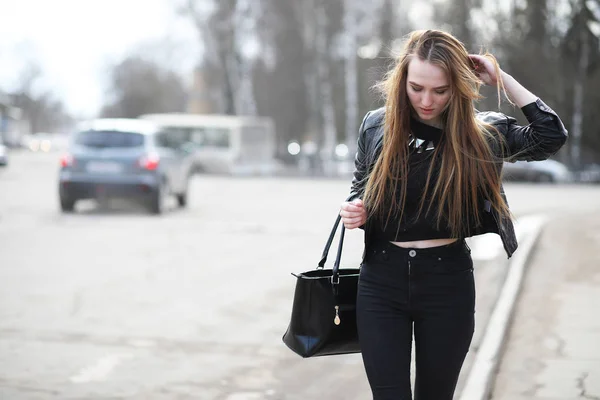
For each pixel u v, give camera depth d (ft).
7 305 37.47
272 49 266.98
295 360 28.91
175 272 46.14
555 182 158.20
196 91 355.36
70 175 78.38
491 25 215.92
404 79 14.43
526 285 39.73
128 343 31.04
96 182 77.77
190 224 70.95
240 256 52.21
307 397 24.86
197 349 30.22
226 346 30.66
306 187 129.08
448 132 14.30
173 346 30.63
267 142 190.08
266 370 27.71
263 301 38.37
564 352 28.17
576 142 201.57
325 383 26.30
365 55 263.49
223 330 32.99
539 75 201.26
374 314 14.92
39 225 69.56
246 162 179.11
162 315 35.55
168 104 408.87
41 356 29.30
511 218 14.88
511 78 14.96
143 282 43.14
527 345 29.19
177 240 60.18
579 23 201.26
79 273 45.85
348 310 15.64
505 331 30.78
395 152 14.49
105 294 40.04
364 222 15.05
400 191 14.61
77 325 33.76
